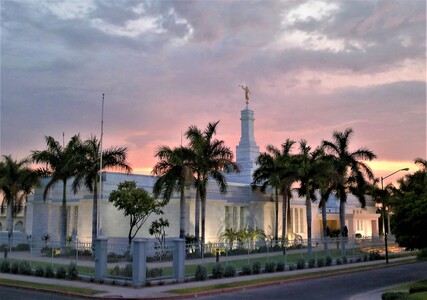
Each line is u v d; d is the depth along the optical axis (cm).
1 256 3891
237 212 5209
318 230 6309
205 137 4153
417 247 2866
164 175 3856
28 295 2169
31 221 5300
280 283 2728
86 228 4578
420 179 6606
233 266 2966
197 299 2127
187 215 4619
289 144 5156
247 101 6775
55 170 4081
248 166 6388
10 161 4825
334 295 2278
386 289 2491
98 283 2511
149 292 2202
